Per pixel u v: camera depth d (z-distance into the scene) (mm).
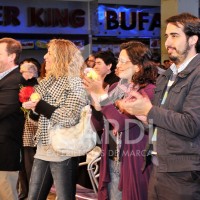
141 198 3100
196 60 2416
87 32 12500
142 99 2334
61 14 12219
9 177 3861
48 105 3264
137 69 3152
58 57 3348
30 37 11945
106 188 3430
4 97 3713
